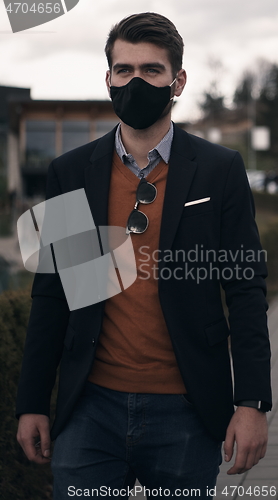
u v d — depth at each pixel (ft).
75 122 118.93
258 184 144.46
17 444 11.16
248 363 6.44
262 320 6.57
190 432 6.66
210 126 245.86
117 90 6.84
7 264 32.86
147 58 6.75
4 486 10.60
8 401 10.84
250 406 6.34
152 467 6.82
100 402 6.81
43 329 7.16
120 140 7.06
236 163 6.90
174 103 7.09
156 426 6.66
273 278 39.09
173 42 6.84
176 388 6.66
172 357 6.69
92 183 7.02
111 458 6.82
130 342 6.69
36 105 118.11
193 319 6.62
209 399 6.59
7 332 11.06
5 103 163.22
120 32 6.84
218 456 6.94
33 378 7.07
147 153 6.93
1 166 141.59
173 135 7.06
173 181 6.79
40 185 120.47
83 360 6.85
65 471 6.74
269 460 13.28
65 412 6.86
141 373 6.65
